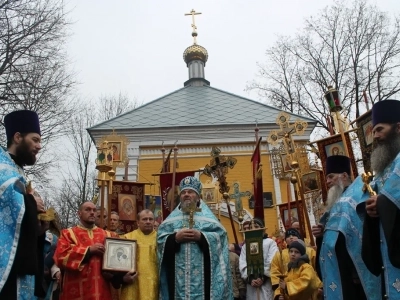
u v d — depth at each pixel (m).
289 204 10.35
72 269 5.80
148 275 6.14
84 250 5.88
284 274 7.08
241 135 20.98
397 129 4.34
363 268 4.56
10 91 16.16
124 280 5.91
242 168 20.56
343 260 4.77
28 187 4.29
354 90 23.98
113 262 5.89
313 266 7.40
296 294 6.48
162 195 9.99
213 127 21.00
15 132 4.51
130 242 6.12
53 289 7.29
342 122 7.94
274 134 9.39
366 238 4.20
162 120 22.11
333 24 25.12
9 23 16.30
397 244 3.75
